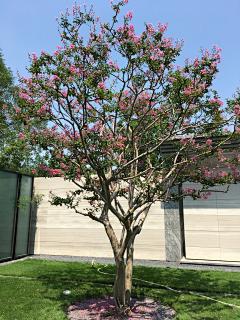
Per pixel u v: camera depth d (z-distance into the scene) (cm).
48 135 643
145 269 1062
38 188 1523
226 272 1004
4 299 688
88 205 1435
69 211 1465
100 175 581
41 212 1504
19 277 940
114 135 651
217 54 555
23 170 2480
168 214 1276
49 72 518
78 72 542
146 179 627
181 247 1291
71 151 608
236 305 645
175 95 582
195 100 607
